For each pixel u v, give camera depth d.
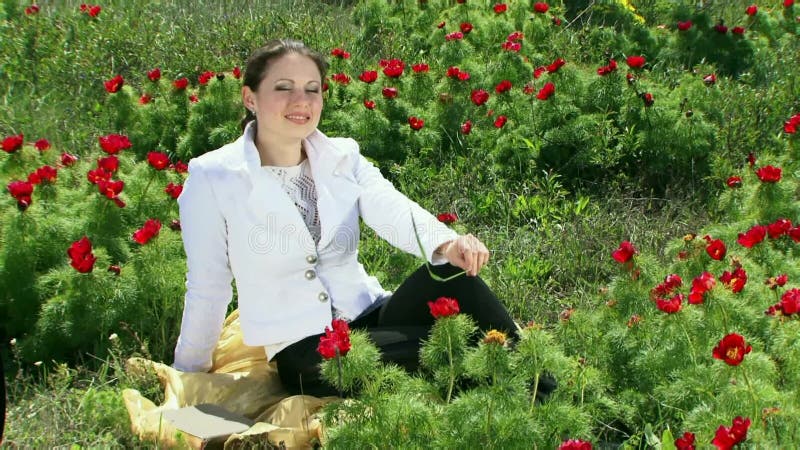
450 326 2.98
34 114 6.32
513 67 6.54
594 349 3.57
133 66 7.32
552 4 8.55
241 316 3.56
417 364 3.41
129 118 6.02
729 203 4.93
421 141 5.86
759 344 3.44
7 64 7.12
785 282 3.75
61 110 6.43
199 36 7.77
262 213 3.46
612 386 3.53
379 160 5.81
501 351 2.90
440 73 6.85
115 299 3.96
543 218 5.28
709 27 7.96
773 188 4.65
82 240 3.92
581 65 7.35
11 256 4.07
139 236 4.06
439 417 2.91
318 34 7.97
